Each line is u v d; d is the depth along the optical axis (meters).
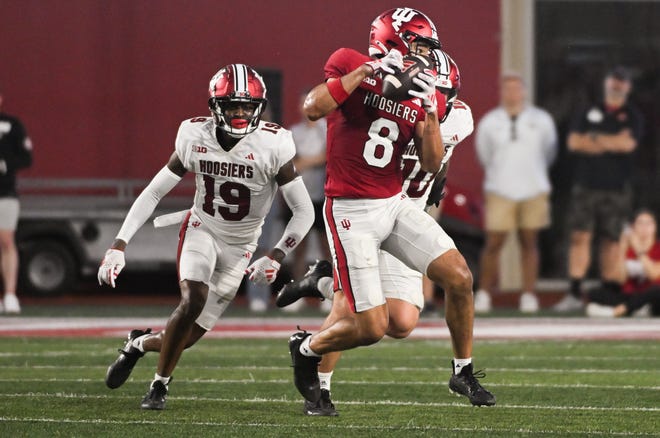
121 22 52.09
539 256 56.38
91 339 36.59
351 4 52.06
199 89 52.25
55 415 22.28
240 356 32.25
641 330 39.81
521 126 45.97
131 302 52.03
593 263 55.19
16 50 52.12
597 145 47.22
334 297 22.44
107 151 52.16
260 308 47.94
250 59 52.06
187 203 51.72
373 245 21.84
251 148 22.97
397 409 23.33
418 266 22.05
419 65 21.56
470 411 23.11
